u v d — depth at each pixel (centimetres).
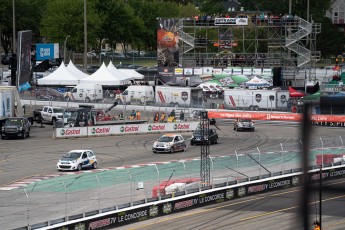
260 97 13888
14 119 11012
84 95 14788
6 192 6247
